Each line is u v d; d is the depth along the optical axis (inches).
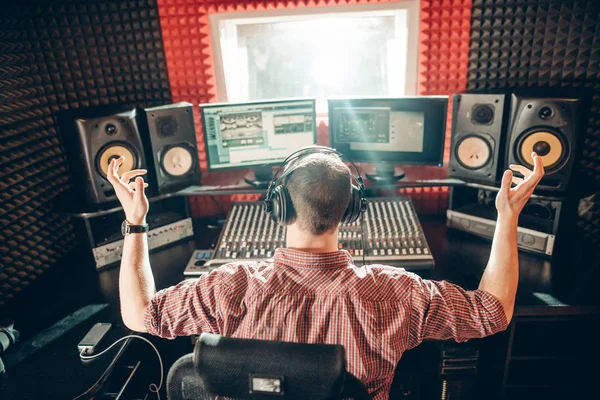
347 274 41.7
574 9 89.4
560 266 80.5
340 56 113.5
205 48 102.7
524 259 83.0
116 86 102.9
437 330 43.0
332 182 40.8
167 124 89.6
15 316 76.3
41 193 91.6
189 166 94.3
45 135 93.1
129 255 49.2
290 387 33.9
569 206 81.8
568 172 78.3
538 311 70.2
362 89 116.2
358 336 40.2
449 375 81.4
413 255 79.6
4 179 83.3
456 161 90.9
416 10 97.9
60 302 79.4
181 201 97.7
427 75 101.2
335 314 40.5
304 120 96.5
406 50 101.4
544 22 92.1
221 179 100.4
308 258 41.7
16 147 86.2
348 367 40.3
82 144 81.2
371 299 41.0
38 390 61.1
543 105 77.3
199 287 43.8
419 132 91.6
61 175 97.0
